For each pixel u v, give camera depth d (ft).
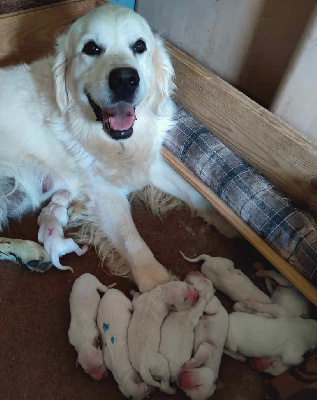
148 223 2.13
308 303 1.71
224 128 2.08
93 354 1.48
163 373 1.41
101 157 1.90
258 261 1.97
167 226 2.12
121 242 1.88
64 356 1.60
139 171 2.03
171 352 1.44
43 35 2.48
